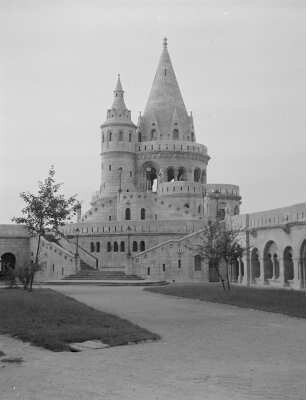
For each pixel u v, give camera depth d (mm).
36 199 49875
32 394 12039
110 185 100000
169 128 105750
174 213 87312
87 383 13125
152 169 105500
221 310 31812
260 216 60062
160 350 17953
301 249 51875
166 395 12227
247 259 61906
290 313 29000
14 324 22344
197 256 70875
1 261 78562
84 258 78938
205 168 106000
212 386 13188
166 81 108562
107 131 101625
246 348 18578
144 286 59500
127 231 79938
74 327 21703
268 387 13203
